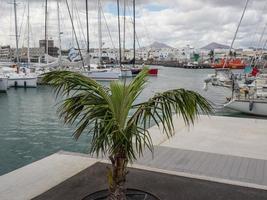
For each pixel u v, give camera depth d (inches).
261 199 148.9
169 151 231.9
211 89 906.7
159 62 3597.4
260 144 258.1
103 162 199.2
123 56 1657.2
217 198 149.0
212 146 250.4
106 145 115.6
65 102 119.6
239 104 547.5
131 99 116.0
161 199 147.2
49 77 117.9
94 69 1280.8
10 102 829.8
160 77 1822.1
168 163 203.6
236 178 178.7
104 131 107.9
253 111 543.2
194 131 300.7
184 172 185.9
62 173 181.5
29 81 1083.9
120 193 124.4
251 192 156.5
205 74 2175.2
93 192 153.9
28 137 443.8
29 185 165.0
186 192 155.5
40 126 519.8
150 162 203.9
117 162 121.5
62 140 418.9
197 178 174.4
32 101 841.5
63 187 161.8
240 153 231.9
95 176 176.1
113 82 121.9
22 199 148.9
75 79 117.1
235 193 154.9
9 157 350.9
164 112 115.0
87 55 1310.3
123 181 124.2
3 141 423.2
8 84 1064.2
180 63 3430.1
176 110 115.5
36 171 184.7
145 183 165.9
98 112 114.6
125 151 117.6
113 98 114.9
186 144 254.5
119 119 115.9
